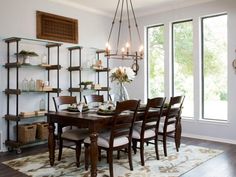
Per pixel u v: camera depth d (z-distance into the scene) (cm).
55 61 494
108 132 331
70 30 519
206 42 511
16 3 434
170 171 317
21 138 421
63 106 495
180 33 545
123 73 372
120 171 317
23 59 438
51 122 338
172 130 398
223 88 490
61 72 508
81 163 349
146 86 597
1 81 419
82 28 544
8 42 419
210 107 509
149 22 582
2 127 421
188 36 533
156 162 352
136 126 370
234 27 460
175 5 532
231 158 370
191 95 530
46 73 482
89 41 559
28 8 450
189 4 516
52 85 491
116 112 285
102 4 525
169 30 550
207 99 513
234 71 461
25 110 450
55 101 375
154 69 589
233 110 465
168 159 365
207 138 498
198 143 463
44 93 479
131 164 320
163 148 398
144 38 593
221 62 491
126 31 624
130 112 336
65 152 404
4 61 421
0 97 418
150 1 510
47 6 479
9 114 427
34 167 335
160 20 563
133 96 614
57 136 363
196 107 514
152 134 358
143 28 593
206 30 510
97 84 545
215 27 498
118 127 296
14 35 432
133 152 397
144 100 595
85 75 554
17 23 436
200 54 510
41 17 468
